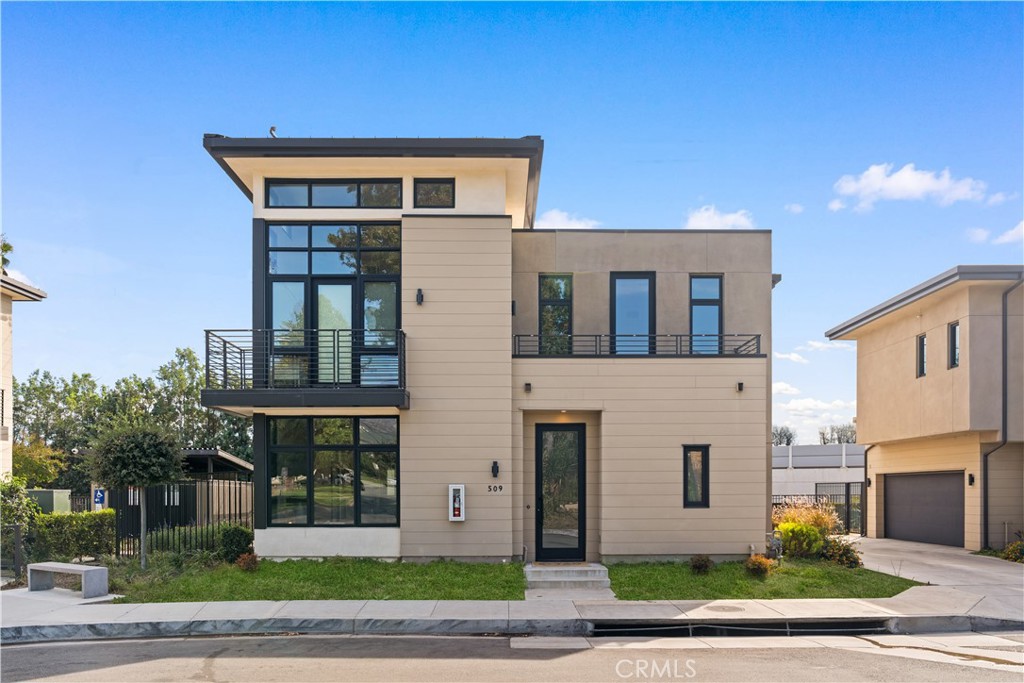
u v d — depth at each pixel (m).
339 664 8.46
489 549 13.79
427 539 13.81
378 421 14.25
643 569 13.34
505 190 14.80
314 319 14.33
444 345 14.09
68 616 10.50
